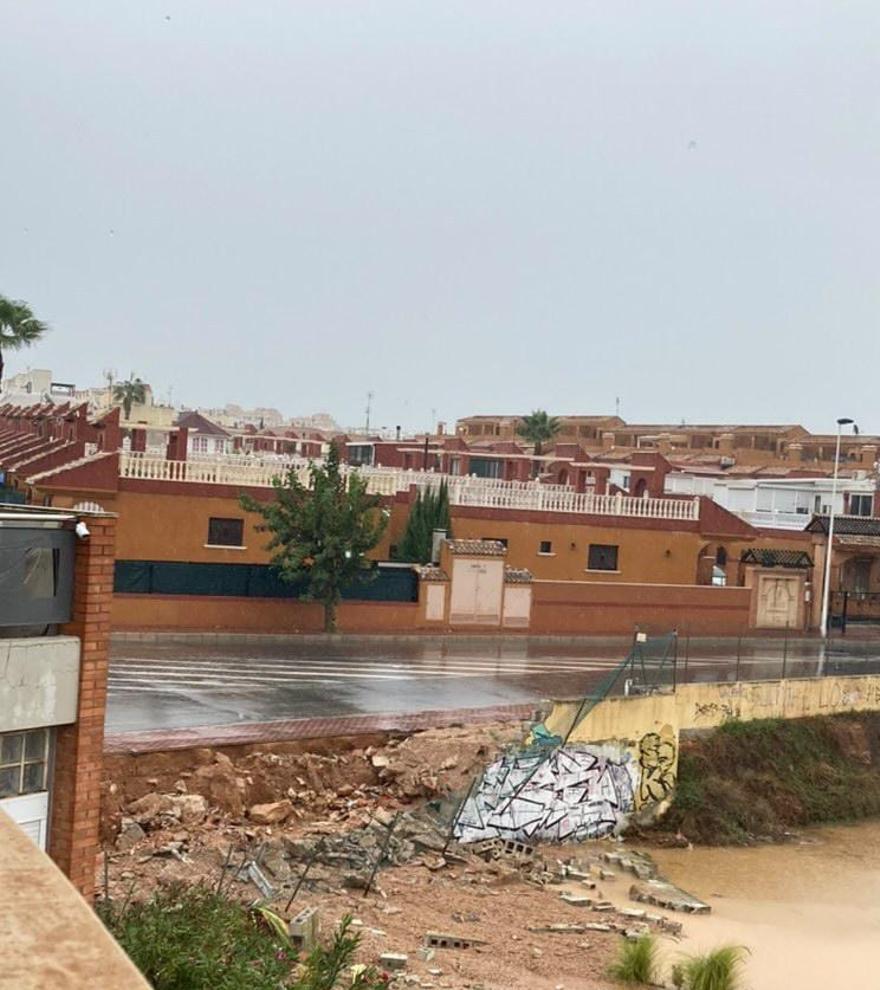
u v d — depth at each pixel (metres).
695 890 25.83
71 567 13.18
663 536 52.44
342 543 41.12
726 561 55.75
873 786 34.62
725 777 32.16
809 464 92.69
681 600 51.03
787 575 53.75
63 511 13.38
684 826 29.95
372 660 37.88
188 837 21.34
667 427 108.69
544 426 92.50
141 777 22.77
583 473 57.41
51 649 12.91
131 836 20.88
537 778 27.38
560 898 23.22
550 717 28.30
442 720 28.53
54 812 13.26
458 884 22.92
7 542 12.55
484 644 44.19
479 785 26.17
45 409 62.78
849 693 37.03
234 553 43.50
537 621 47.47
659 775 30.59
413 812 25.08
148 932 11.41
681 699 32.03
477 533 49.16
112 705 27.48
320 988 12.26
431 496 47.94
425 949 18.47
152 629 39.62
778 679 36.84
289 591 42.66
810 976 20.98
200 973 10.66
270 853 21.39
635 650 31.28
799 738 34.84
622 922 22.33
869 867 28.98
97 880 18.55
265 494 43.88
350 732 26.55
